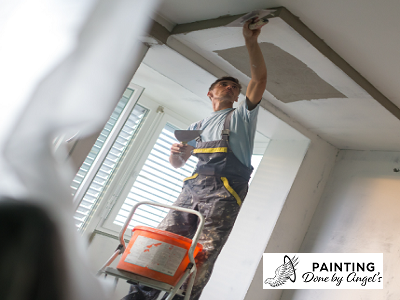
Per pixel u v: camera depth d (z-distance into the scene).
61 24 0.33
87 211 3.35
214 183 2.02
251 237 2.99
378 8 1.56
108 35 0.35
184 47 2.37
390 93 2.23
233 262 2.96
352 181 3.07
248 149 2.10
